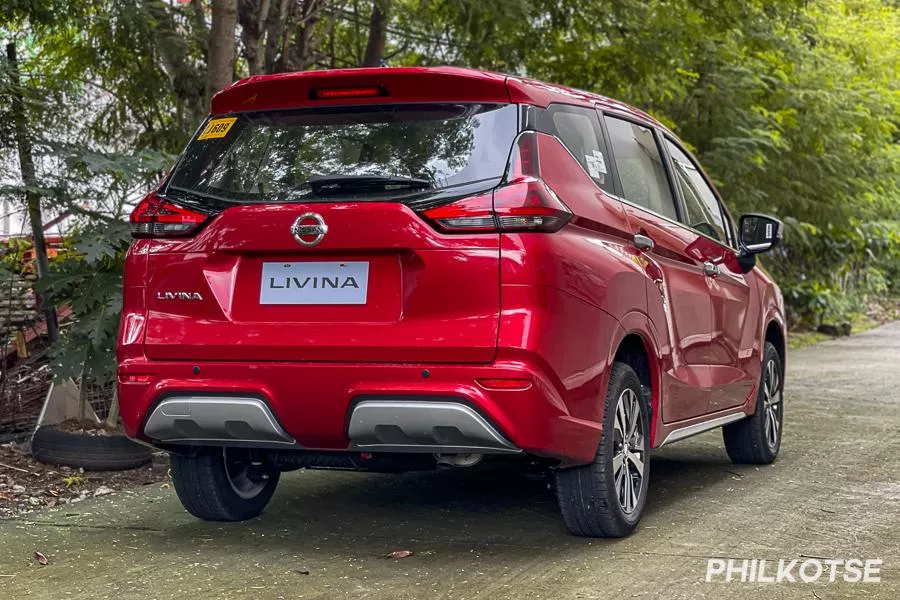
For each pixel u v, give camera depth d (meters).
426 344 3.97
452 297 3.98
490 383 3.93
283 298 4.17
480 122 4.19
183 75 8.40
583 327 4.19
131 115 8.63
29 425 7.19
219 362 4.22
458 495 5.65
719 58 12.58
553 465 4.37
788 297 19.23
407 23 10.30
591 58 10.94
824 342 17.58
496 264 3.95
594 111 4.87
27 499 5.54
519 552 4.43
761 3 11.39
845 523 4.95
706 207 6.00
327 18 9.99
